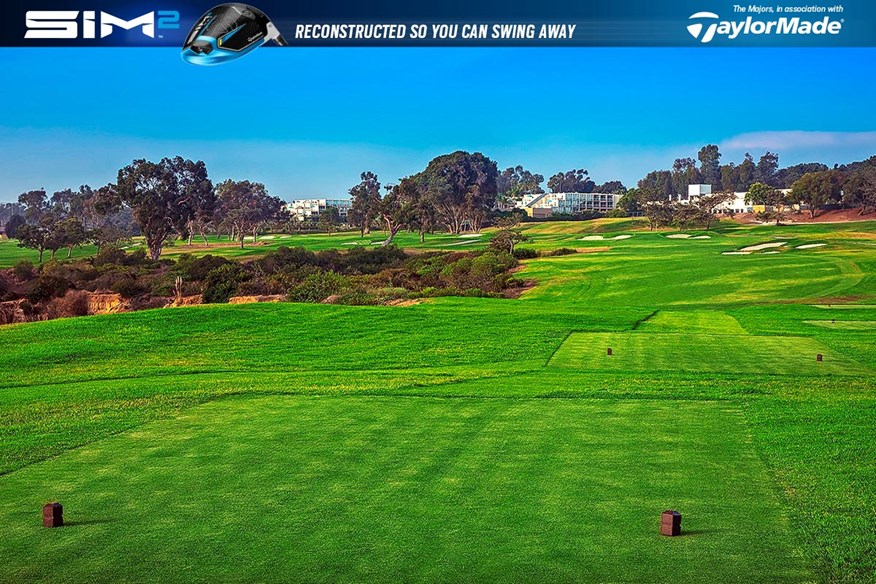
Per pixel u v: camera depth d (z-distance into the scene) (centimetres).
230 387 1836
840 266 6856
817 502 934
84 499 977
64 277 6825
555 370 2191
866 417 1418
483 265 7194
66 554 798
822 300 5512
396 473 1078
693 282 6575
